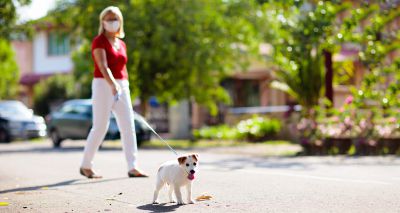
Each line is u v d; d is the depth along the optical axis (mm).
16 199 7387
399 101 14984
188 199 6785
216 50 22906
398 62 15328
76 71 23953
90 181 9148
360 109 15289
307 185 8234
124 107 9336
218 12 23219
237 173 9953
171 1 22188
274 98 27406
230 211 6223
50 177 9992
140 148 20188
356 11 15078
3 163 13406
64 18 22516
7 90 34844
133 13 21641
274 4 15461
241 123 24094
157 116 32062
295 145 20484
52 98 33656
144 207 6617
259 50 24109
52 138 22797
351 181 8648
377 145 14688
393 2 16156
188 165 6520
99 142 9453
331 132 15336
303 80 18875
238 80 29547
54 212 6422
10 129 27062
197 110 29359
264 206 6512
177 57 22328
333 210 6188
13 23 13180
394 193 7324
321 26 14914
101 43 9094
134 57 22141
